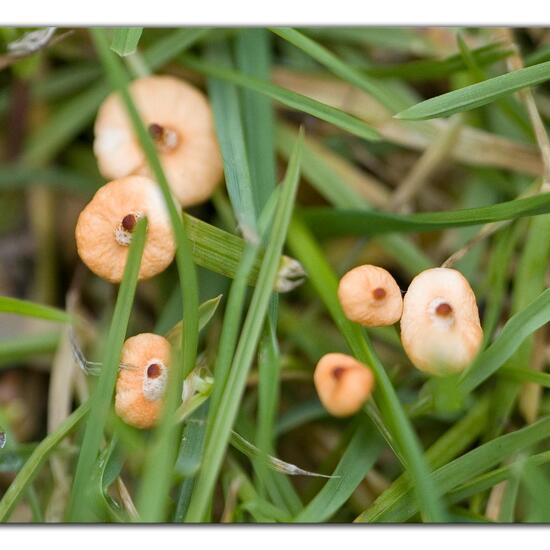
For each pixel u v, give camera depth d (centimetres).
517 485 28
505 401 28
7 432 28
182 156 28
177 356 27
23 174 32
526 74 28
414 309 26
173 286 31
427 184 32
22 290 32
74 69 32
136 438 27
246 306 29
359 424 28
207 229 28
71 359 30
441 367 26
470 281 30
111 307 31
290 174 27
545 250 29
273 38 32
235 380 26
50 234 32
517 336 27
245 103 30
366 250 31
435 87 32
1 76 32
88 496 27
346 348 30
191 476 27
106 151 28
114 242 27
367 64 32
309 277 28
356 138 32
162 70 31
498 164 31
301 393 30
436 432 29
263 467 27
